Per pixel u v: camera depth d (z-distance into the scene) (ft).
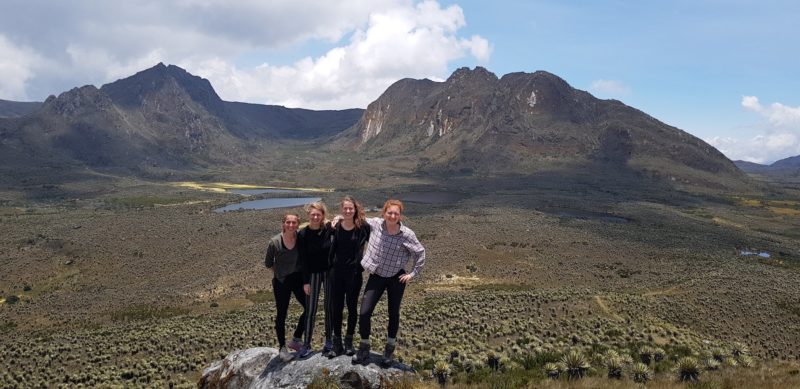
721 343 127.65
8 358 142.92
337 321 32.60
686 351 93.81
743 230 596.70
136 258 394.52
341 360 32.30
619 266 344.69
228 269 344.69
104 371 127.34
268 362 34.73
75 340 161.79
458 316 161.17
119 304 274.16
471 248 406.41
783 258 428.97
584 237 472.85
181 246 428.15
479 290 265.34
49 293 320.09
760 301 208.23
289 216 32.78
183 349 143.33
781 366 78.69
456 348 108.68
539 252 394.32
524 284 286.87
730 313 188.24
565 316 160.56
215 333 157.99
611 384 47.16
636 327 139.54
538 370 57.31
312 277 32.94
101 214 631.56
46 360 138.62
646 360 82.33
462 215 628.69
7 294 319.27
